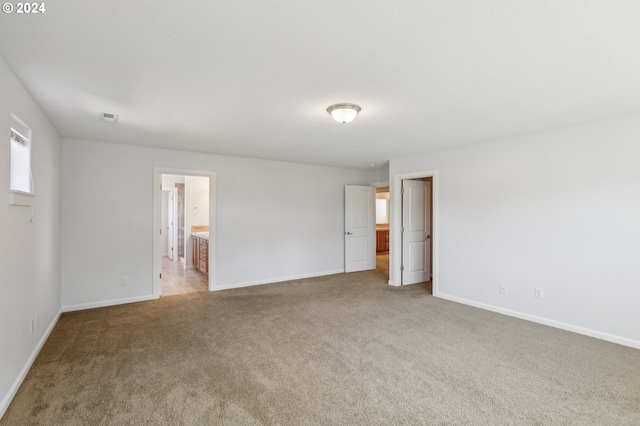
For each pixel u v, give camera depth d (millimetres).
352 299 4637
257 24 1625
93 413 1986
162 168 4680
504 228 3959
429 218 5871
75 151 4090
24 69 2111
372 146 4473
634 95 2551
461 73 2189
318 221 6328
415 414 2006
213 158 5121
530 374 2494
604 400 2154
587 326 3285
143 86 2402
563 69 2119
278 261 5812
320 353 2865
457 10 1504
